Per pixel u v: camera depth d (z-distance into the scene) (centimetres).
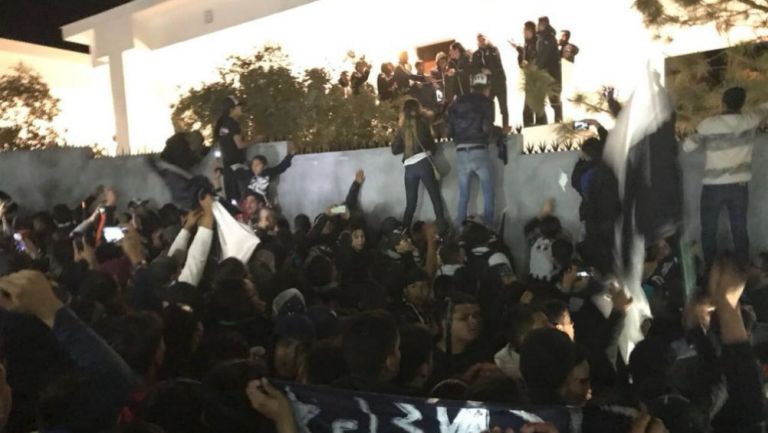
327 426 292
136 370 337
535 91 1052
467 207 922
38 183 1365
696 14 757
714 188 697
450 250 679
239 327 431
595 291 450
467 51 1291
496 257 732
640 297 414
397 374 334
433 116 1195
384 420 290
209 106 1261
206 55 1762
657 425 271
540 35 1164
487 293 519
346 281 655
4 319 293
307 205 1114
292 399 295
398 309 541
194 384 282
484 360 421
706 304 312
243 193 1068
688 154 742
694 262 496
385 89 1371
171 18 1767
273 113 1204
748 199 750
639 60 1155
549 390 302
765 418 279
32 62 2050
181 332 371
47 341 294
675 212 411
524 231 888
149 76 1834
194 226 627
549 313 421
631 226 420
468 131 900
